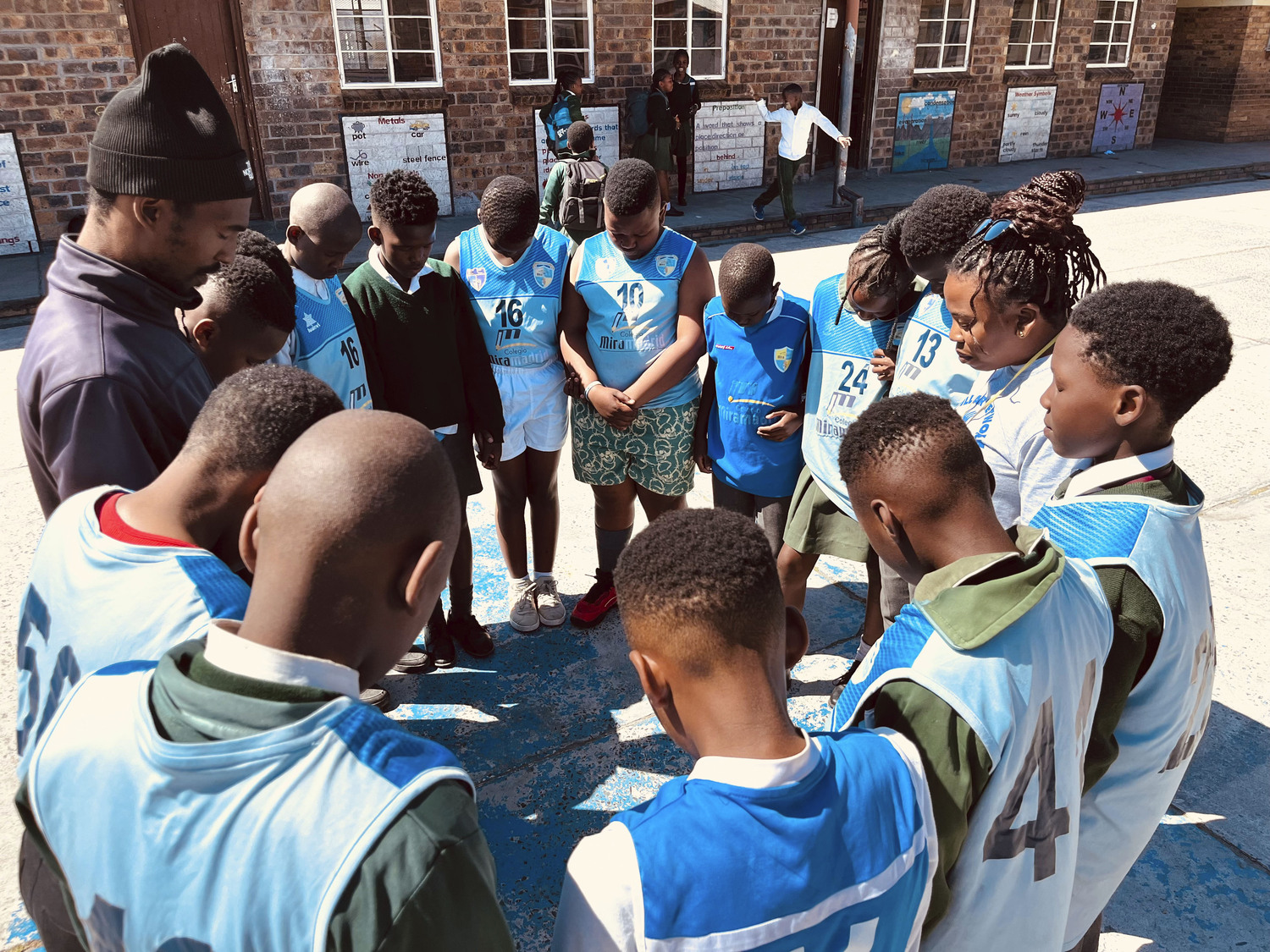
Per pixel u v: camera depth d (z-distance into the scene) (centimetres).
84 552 115
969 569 113
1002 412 187
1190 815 244
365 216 998
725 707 98
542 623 329
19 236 845
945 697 105
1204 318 126
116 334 145
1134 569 125
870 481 121
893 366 242
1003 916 117
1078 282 176
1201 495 136
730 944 91
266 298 176
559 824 245
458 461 287
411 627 96
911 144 1322
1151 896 220
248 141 928
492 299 283
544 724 282
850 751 101
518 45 1032
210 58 889
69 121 837
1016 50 1372
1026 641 108
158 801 85
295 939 80
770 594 99
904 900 101
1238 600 340
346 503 87
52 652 115
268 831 81
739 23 1143
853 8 1027
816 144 1304
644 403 286
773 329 268
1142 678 130
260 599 89
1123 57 1477
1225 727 276
